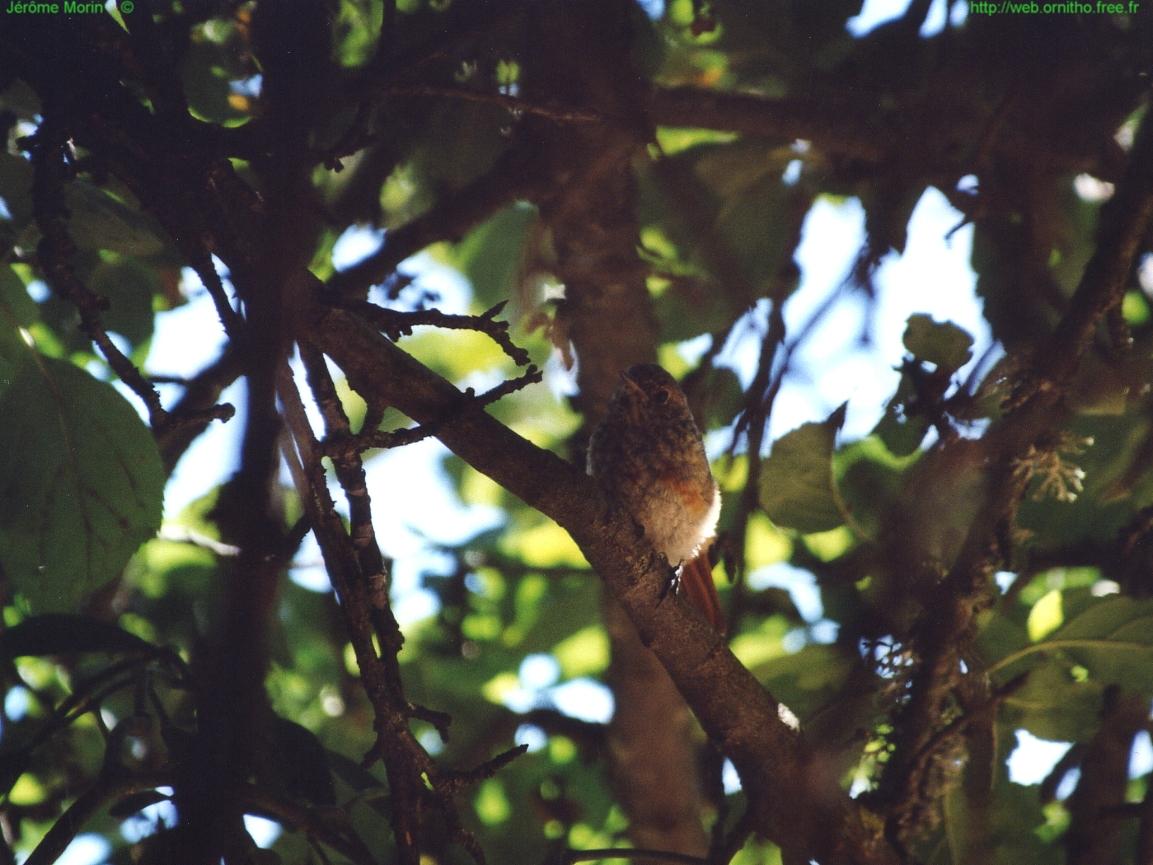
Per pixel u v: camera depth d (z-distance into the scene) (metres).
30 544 6.64
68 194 7.26
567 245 9.00
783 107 8.54
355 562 5.49
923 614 7.02
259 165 5.66
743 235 9.16
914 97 8.30
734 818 7.91
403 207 10.55
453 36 6.64
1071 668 7.61
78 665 9.23
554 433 13.22
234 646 4.06
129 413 6.70
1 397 6.60
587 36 7.18
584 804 10.24
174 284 9.39
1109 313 7.47
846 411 7.57
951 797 7.22
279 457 4.18
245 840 5.95
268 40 5.37
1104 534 8.61
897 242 7.58
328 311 5.71
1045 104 7.63
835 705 7.27
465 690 11.09
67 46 5.91
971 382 7.28
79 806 6.05
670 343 9.97
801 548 10.24
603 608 9.69
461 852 8.27
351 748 10.56
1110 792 8.09
